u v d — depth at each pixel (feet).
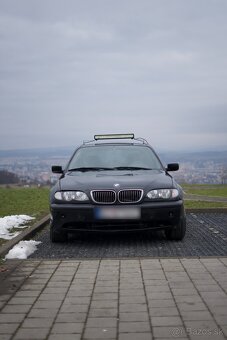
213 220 35.32
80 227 24.56
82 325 12.69
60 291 15.87
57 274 18.04
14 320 13.12
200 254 22.21
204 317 13.05
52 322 12.94
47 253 23.03
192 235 27.94
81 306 14.26
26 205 47.91
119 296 15.20
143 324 12.66
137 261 19.89
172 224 24.67
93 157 29.32
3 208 44.55
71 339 11.77
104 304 14.42
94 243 25.67
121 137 33.88
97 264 19.51
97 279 17.28
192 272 17.95
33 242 25.18
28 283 16.87
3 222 31.99
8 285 16.63
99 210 23.90
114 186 24.25
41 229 31.19
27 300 14.92
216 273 17.72
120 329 12.35
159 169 28.14
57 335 12.03
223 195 69.36
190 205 45.96
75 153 30.55
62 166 30.37
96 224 24.21
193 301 14.49
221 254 22.16
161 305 14.19
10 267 19.22
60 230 24.75
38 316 13.43
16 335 12.06
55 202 24.75
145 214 23.93
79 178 25.88
